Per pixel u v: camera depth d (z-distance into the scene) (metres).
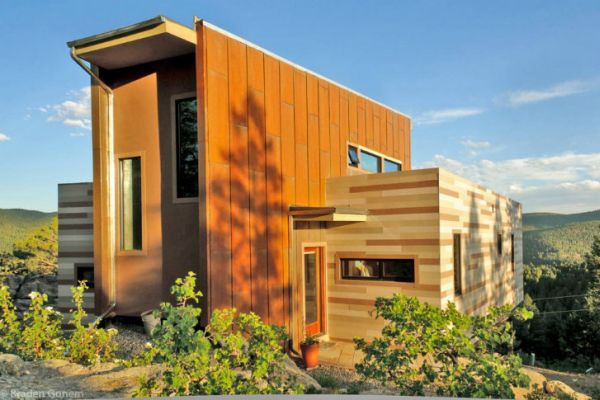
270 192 8.62
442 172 8.96
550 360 23.47
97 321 7.54
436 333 5.18
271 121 8.80
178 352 4.30
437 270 8.73
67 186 10.97
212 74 7.43
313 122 10.22
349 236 9.79
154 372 4.98
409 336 5.23
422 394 5.05
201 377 4.23
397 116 14.97
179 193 8.27
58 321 6.68
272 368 4.69
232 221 7.67
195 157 8.16
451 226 9.36
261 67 8.61
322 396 2.81
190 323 4.34
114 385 4.52
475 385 4.75
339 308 9.83
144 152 8.54
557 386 7.30
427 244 8.86
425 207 8.92
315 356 8.02
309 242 9.50
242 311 7.74
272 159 8.75
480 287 11.20
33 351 6.12
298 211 8.91
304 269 9.41
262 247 8.31
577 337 23.77
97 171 8.62
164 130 8.40
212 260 7.21
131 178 8.75
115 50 7.90
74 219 10.89
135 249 8.62
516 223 16.33
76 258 10.83
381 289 9.34
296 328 8.98
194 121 8.22
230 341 4.59
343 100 11.60
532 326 25.14
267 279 8.38
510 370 4.93
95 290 8.51
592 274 33.62
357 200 9.82
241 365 4.91
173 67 8.36
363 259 9.64
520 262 17.09
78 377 4.84
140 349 7.10
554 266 49.12
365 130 12.77
